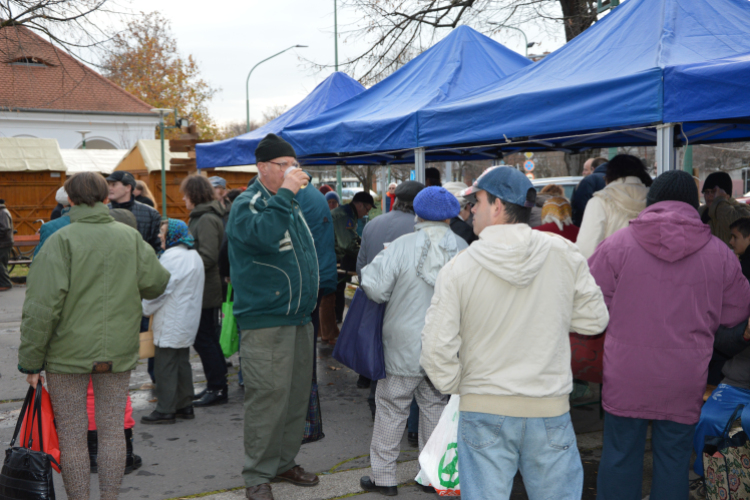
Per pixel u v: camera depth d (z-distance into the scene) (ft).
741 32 11.83
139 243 10.02
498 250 6.47
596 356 10.09
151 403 16.90
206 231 16.02
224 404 16.80
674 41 11.98
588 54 13.55
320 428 12.42
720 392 10.03
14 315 29.81
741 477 9.04
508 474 6.62
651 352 8.09
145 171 56.49
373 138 16.62
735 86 9.77
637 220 8.34
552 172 80.07
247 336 10.48
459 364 6.81
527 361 6.56
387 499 10.98
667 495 8.39
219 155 23.18
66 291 9.05
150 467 12.55
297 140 18.99
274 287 10.23
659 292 8.05
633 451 8.51
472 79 18.51
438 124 14.76
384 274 10.46
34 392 9.30
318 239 15.67
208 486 11.62
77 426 9.52
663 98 10.64
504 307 6.57
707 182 14.94
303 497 11.05
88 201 9.50
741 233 10.80
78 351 9.21
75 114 103.91
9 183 56.59
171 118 116.26
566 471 6.61
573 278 6.80
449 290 6.71
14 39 40.57
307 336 11.18
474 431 6.67
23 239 44.96
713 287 8.05
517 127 12.97
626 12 13.79
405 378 10.78
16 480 8.85
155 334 14.67
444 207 10.78
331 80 24.48
